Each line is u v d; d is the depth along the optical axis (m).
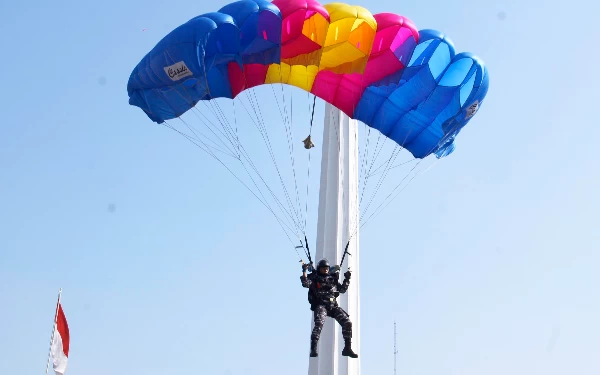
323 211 23.56
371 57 20.36
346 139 24.02
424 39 20.19
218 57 19.53
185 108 20.67
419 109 21.27
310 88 21.56
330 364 21.75
